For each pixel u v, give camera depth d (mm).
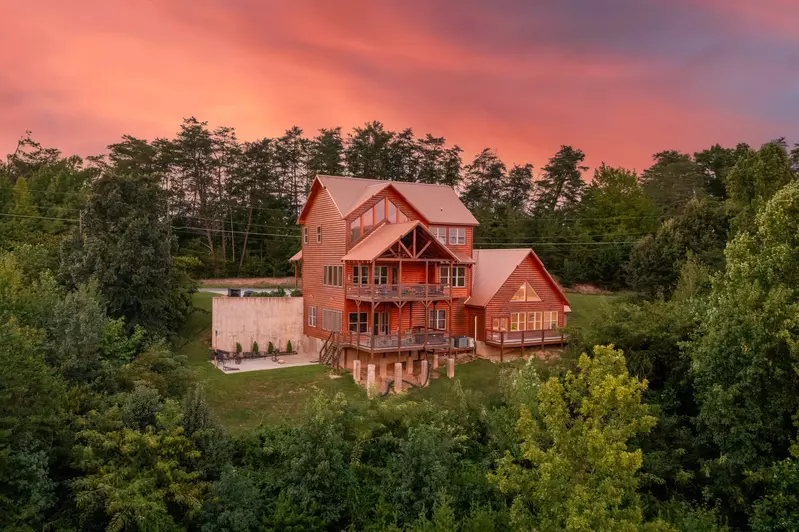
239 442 20750
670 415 21828
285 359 34625
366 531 17469
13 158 71375
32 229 47781
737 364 18344
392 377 31188
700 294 28422
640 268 42312
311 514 17547
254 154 68438
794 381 17312
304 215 38844
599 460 12531
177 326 36062
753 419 17609
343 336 32438
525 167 83375
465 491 18578
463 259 36969
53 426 17266
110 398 19078
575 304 49156
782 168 31688
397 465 18953
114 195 31641
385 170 74188
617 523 12289
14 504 15008
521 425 14312
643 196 73188
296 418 23094
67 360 19672
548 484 13117
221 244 68312
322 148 71562
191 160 64938
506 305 36469
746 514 17828
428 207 37781
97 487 15812
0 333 16203
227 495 17281
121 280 30578
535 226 69188
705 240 39406
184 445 17578
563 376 23234
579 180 81375
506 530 17094
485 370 32438
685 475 18453
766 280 18594
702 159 79562
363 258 31391
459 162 78062
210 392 26562
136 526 15805
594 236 68188
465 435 20781
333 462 18625
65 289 30484
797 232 18094
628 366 22859
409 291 32406
